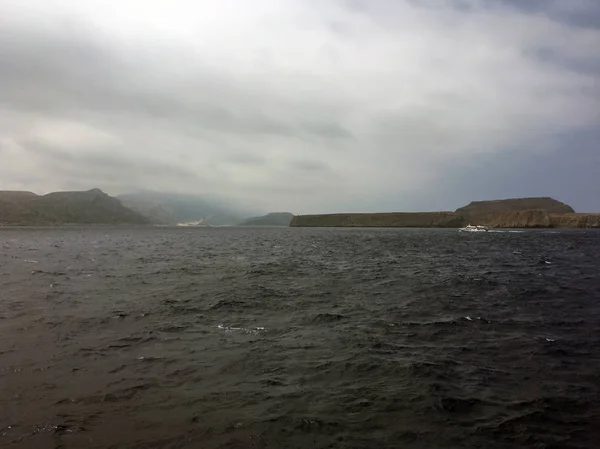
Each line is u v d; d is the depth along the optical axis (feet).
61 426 26.32
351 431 26.50
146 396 31.17
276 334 48.67
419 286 84.02
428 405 30.22
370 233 465.88
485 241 270.05
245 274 103.19
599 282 88.94
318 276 100.27
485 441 25.62
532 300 68.85
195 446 24.32
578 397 31.73
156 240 301.22
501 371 37.04
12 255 158.30
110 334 48.01
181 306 63.41
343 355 41.09
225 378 35.01
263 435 25.70
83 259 142.92
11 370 36.24
